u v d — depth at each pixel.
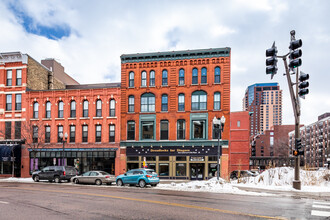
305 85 17.52
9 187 22.36
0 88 39.22
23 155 37.88
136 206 12.33
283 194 17.69
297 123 20.27
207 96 34.12
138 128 35.44
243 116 47.75
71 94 37.75
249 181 27.97
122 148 35.50
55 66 46.34
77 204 12.95
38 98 38.44
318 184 23.47
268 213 10.81
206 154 33.16
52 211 11.18
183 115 34.44
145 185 23.41
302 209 11.90
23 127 37.47
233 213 10.71
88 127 36.88
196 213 10.71
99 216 10.16
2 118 39.00
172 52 35.25
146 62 36.03
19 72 39.12
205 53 34.56
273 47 16.84
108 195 16.45
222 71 33.97
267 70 16.84
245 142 46.97
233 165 46.84
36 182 28.92
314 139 119.31
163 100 35.41
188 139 33.97
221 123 23.22
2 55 39.16
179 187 21.64
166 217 9.98
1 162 38.31
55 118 37.72
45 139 37.84
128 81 36.34
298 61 16.41
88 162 36.34
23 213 10.78
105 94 36.75
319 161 111.50
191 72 34.81
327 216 10.41
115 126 36.12
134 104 35.91
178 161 34.00
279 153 125.31
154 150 34.53
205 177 33.03
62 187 22.58
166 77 35.56
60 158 37.00
